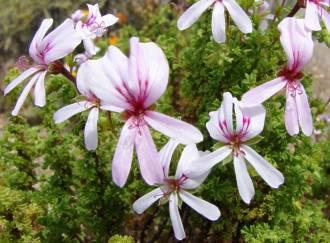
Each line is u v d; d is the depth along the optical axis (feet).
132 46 0.30
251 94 0.33
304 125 0.34
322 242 0.42
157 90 0.30
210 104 0.41
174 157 0.34
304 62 0.33
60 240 0.42
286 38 0.33
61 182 0.43
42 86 0.35
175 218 0.33
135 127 0.31
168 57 0.47
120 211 0.43
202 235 0.44
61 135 0.44
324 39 0.39
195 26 0.47
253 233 0.38
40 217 0.41
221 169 0.37
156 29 0.63
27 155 0.44
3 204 0.34
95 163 0.41
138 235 0.47
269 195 0.40
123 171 0.30
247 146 0.33
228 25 0.38
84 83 0.33
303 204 0.48
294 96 0.33
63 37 0.34
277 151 0.39
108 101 0.30
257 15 0.39
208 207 0.32
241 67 0.40
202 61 0.43
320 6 0.35
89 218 0.42
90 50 0.37
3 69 0.75
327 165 0.49
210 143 0.40
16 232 0.34
